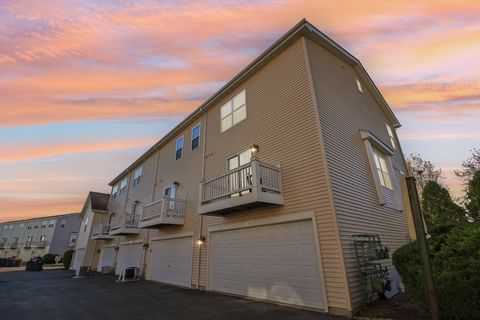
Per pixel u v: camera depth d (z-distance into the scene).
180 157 14.46
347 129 8.88
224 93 11.67
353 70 11.61
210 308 6.81
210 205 8.91
